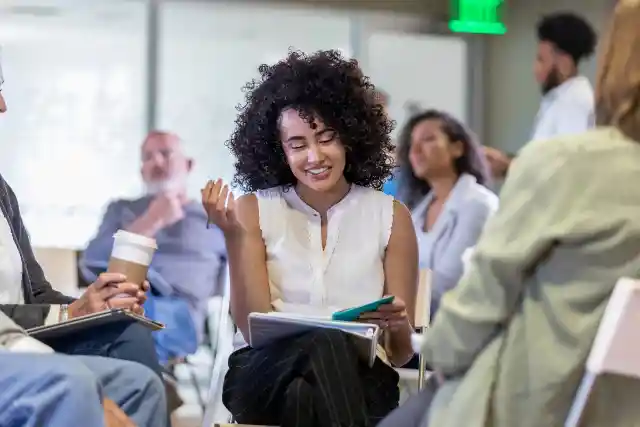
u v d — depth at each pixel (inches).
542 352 49.1
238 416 74.1
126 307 74.1
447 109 218.8
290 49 109.7
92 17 207.2
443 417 52.0
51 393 56.5
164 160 163.9
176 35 209.9
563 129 163.5
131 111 209.5
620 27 50.3
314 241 84.7
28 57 206.1
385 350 81.0
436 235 148.9
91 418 56.3
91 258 156.2
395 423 57.4
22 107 205.9
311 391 67.1
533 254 48.5
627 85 49.2
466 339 51.1
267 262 84.8
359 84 88.7
